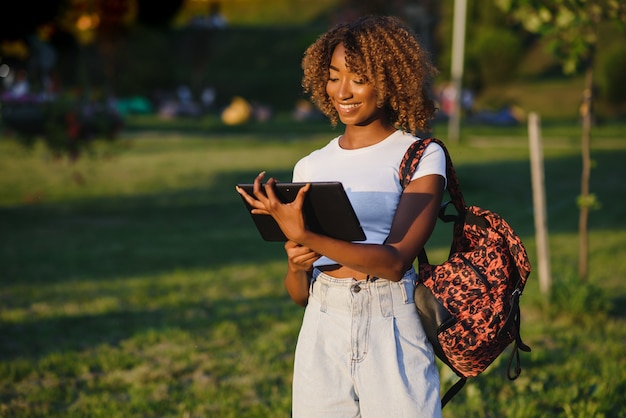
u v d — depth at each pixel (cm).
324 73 259
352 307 243
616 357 574
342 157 254
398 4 2070
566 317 687
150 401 492
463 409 466
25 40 1260
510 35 4934
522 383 504
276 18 8031
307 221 231
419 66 249
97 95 1420
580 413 448
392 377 238
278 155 2530
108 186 1855
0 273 923
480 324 241
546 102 4881
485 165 2236
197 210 1525
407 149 247
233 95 5712
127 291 825
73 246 1130
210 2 5262
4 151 2453
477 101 4797
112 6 1195
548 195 1695
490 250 248
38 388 519
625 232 1241
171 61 5734
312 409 246
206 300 785
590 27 686
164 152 2630
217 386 522
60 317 712
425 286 247
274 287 848
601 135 3250
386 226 246
